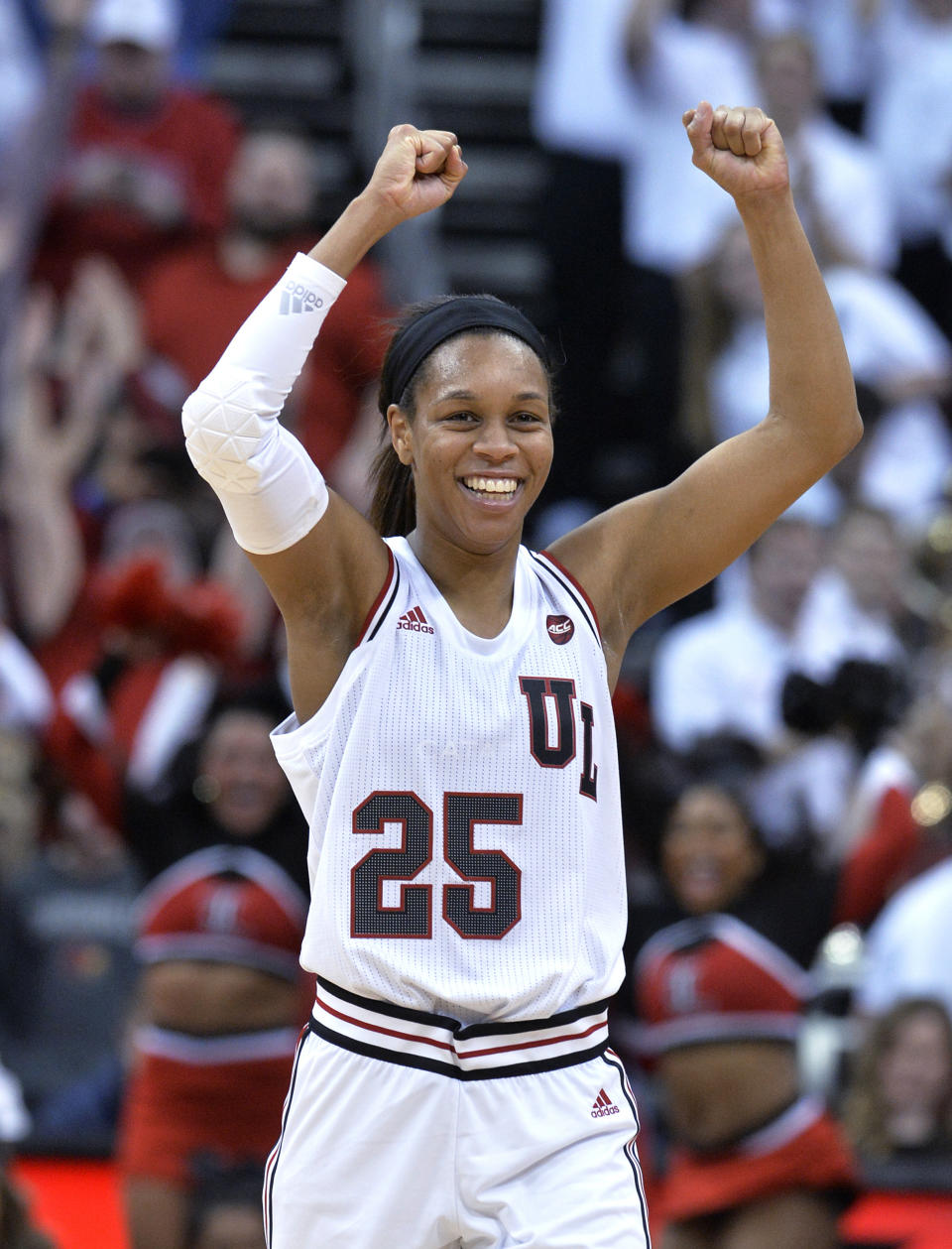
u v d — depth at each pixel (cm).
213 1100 1686
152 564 2011
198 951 1695
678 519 980
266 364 893
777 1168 1565
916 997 1836
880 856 1789
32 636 2608
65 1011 2050
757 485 973
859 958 2006
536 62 3766
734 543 982
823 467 979
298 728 930
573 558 980
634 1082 1788
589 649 948
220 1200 1595
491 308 938
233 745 1730
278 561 910
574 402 3266
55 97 2909
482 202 3609
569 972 907
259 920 1700
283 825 1739
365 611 929
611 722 952
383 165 918
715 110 950
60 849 2148
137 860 1828
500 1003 897
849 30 3303
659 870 1708
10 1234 1323
